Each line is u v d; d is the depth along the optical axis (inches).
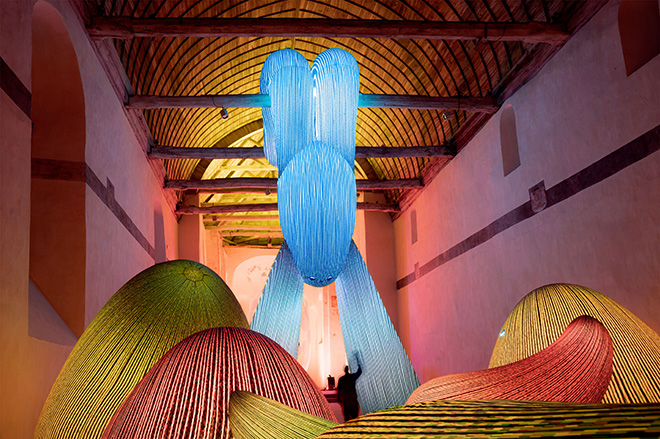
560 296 59.7
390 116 540.7
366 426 10.4
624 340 55.4
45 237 226.4
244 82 552.4
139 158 372.5
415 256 555.5
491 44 353.4
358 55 498.9
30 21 169.3
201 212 581.6
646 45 234.4
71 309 222.8
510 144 355.9
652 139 219.8
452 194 450.3
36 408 164.7
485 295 384.2
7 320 146.1
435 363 489.1
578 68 270.1
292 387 26.6
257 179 513.7
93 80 257.0
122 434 24.6
